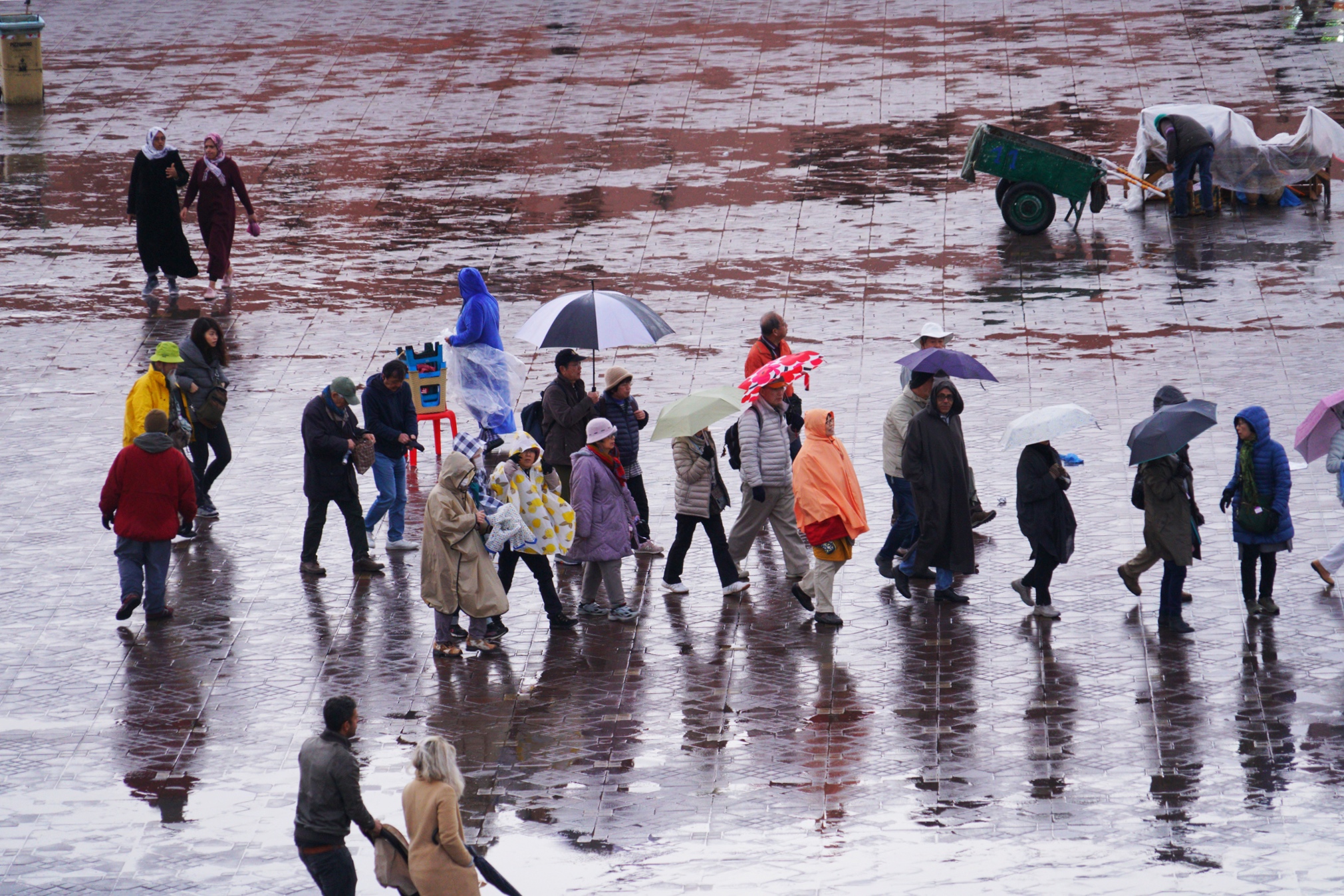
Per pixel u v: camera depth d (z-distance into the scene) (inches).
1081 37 4389.8
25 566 1980.8
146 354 2758.4
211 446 2140.7
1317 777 1418.6
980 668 1664.6
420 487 2241.6
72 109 4205.2
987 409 2410.2
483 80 4345.5
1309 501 2057.1
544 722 1578.5
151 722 1590.8
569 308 2058.3
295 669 1706.4
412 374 2337.6
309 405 1930.4
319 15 5044.3
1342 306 2775.6
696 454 1876.2
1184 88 3939.5
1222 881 1266.0
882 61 4311.0
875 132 3811.5
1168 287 2901.1
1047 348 2652.6
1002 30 4500.5
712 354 2696.9
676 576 1909.4
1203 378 2491.4
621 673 1685.5
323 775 1190.3
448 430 2491.4
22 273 3171.8
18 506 2165.4
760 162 3676.2
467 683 1672.0
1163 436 1694.1
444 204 3501.5
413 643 1770.4
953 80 4126.5
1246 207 3321.9
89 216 3494.1
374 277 3112.7
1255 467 1732.3
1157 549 1723.7
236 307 2979.8
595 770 1481.3
